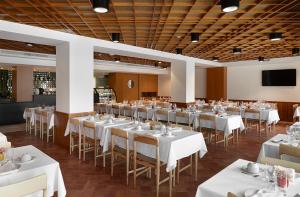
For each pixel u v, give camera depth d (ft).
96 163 14.96
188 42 23.36
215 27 17.85
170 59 29.53
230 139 21.89
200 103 32.50
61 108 19.63
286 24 16.87
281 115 33.83
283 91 33.76
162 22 16.48
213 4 12.86
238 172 6.95
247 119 25.16
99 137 14.75
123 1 12.67
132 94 51.49
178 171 12.23
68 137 18.39
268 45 25.08
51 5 13.12
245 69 37.65
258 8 13.65
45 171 7.52
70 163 14.97
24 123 30.30
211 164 14.97
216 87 40.04
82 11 14.28
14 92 39.96
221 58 35.12
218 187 5.97
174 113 23.06
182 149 11.31
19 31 15.84
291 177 6.21
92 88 20.27
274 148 10.23
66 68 18.93
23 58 30.42
